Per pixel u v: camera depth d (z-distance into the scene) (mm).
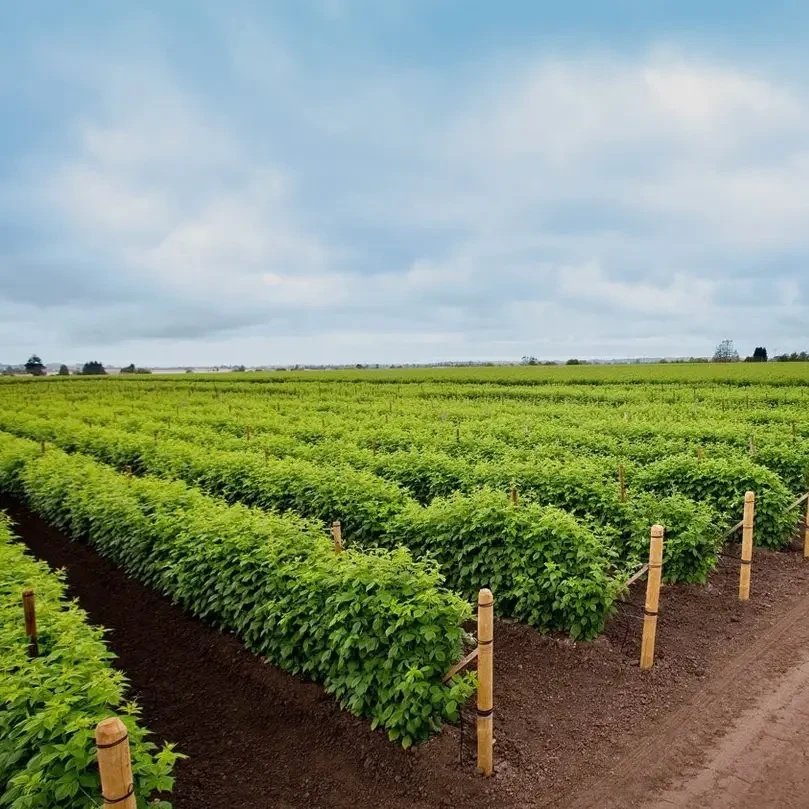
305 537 9898
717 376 59125
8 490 19875
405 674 7113
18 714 5742
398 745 7289
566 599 8984
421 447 20406
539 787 6664
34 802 5043
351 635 7508
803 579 12180
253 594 9383
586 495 12758
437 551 10898
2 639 6930
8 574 9375
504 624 10203
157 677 9453
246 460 16922
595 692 8414
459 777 6785
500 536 10258
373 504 12531
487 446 19078
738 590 11586
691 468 14461
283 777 7098
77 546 15430
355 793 6746
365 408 36875
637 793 6566
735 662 9156
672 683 8617
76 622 7613
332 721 7883
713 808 6328
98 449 22906
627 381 60438
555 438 20750
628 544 11469
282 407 39750
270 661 9047
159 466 18656
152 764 5484
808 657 9266
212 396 55250
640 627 10078
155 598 11953
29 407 41094
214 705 8609
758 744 7289
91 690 5996
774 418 25906
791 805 6340
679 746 7301
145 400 49375
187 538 10727
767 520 13398
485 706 6684
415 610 7336
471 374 82062
